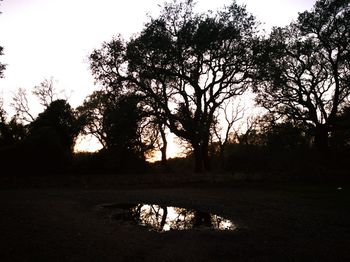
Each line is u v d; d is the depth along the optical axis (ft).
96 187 80.18
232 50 104.94
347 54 99.50
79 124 124.77
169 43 100.37
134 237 33.22
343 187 73.51
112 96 107.55
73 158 111.86
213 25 101.09
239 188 77.30
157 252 28.35
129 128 106.42
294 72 110.83
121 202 57.16
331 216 42.78
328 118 106.32
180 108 104.68
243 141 160.45
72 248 28.58
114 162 109.29
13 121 118.32
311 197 60.03
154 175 101.24
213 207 51.57
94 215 44.65
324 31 105.91
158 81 106.73
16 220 38.52
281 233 34.68
